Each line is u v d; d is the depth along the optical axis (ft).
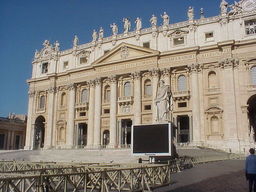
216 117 163.43
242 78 159.53
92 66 203.92
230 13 168.14
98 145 192.75
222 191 46.34
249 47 160.25
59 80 224.94
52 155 150.51
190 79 173.06
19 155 165.17
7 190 31.42
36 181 34.50
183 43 178.81
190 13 178.29
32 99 235.40
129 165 56.85
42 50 239.50
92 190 43.14
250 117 169.48
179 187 50.90
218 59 166.71
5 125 260.62
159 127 71.56
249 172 42.39
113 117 190.49
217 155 120.37
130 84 192.24
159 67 181.88
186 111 170.19
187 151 129.90
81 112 209.67
